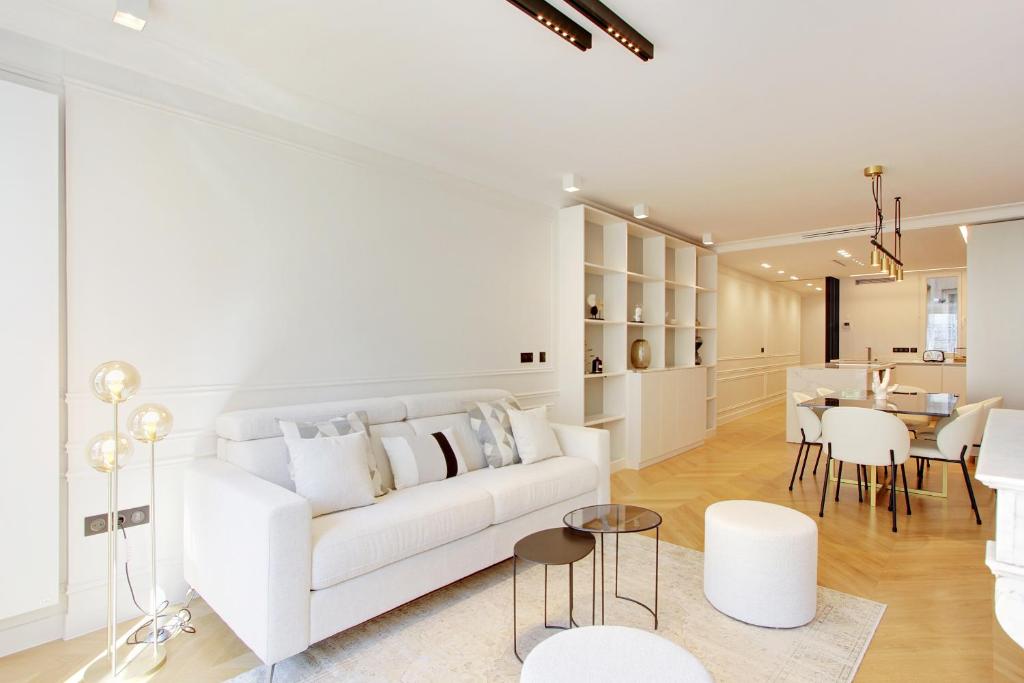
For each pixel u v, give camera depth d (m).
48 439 2.15
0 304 2.04
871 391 5.64
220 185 2.71
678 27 2.26
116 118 2.38
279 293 2.94
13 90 2.07
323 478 2.33
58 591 2.17
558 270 4.90
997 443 1.52
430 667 2.00
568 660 1.31
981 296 5.48
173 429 2.54
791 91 2.86
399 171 3.57
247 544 1.93
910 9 2.12
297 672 1.98
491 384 4.22
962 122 3.25
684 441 6.01
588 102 3.00
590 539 2.22
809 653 2.08
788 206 5.24
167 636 2.21
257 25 2.29
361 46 2.45
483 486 2.78
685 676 1.25
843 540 3.31
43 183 2.14
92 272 2.31
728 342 8.60
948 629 2.26
